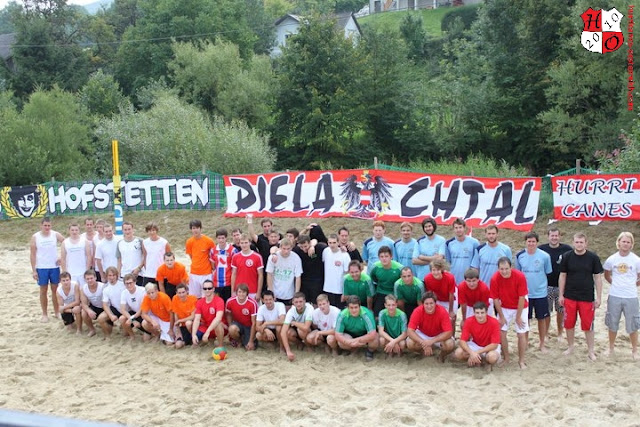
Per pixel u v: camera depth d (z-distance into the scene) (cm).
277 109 3347
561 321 952
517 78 3073
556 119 2545
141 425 703
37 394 793
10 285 1396
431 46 5338
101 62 5438
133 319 984
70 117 2780
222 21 4694
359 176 1591
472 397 754
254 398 767
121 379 841
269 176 1677
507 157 3188
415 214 1540
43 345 985
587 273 865
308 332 912
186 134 2411
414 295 891
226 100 3612
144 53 4484
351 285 909
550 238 936
